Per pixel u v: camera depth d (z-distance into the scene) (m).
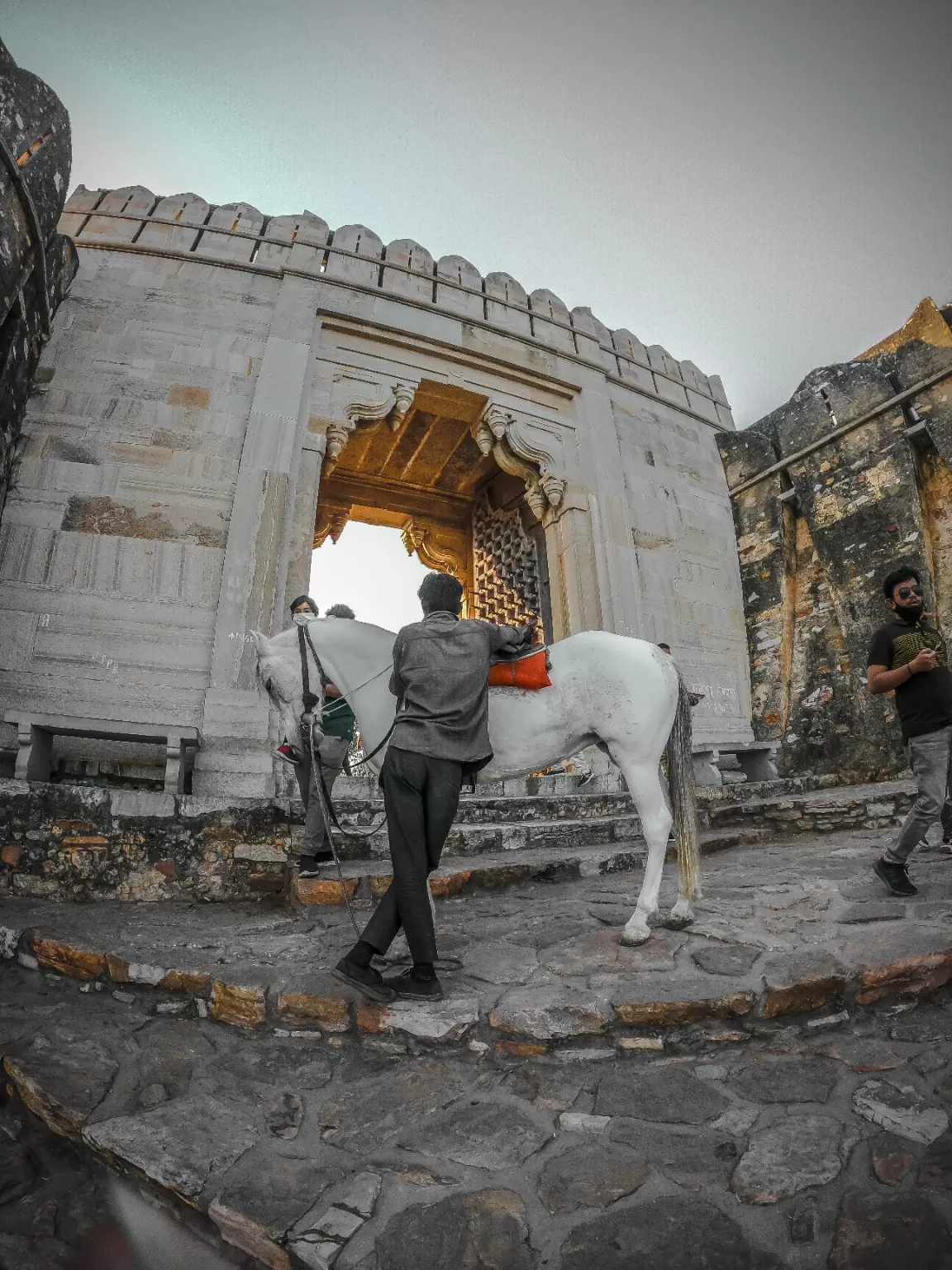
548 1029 2.24
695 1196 1.63
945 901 3.09
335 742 4.02
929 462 8.21
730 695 9.05
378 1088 2.14
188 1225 1.77
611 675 3.05
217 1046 2.42
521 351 9.26
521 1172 1.75
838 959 2.51
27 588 6.04
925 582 7.76
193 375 7.32
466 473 11.29
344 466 11.07
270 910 3.89
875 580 8.23
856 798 5.69
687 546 9.52
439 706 2.54
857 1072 2.08
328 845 4.00
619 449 9.45
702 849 5.12
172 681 6.10
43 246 5.63
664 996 2.30
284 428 7.29
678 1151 1.79
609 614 8.42
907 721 3.32
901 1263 1.39
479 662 2.64
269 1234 1.58
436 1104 2.05
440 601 2.80
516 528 10.49
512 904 3.66
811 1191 1.61
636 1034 2.25
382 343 8.48
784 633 9.12
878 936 2.70
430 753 2.47
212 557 6.61
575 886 4.08
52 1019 2.60
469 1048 2.28
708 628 9.24
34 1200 1.86
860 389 8.79
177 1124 1.98
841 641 8.58
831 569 8.71
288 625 6.74
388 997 2.37
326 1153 1.87
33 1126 2.14
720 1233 1.51
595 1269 1.45
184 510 6.71
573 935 3.03
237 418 7.27
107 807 4.07
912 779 7.49
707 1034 2.26
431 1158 1.82
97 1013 2.68
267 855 4.21
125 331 7.33
